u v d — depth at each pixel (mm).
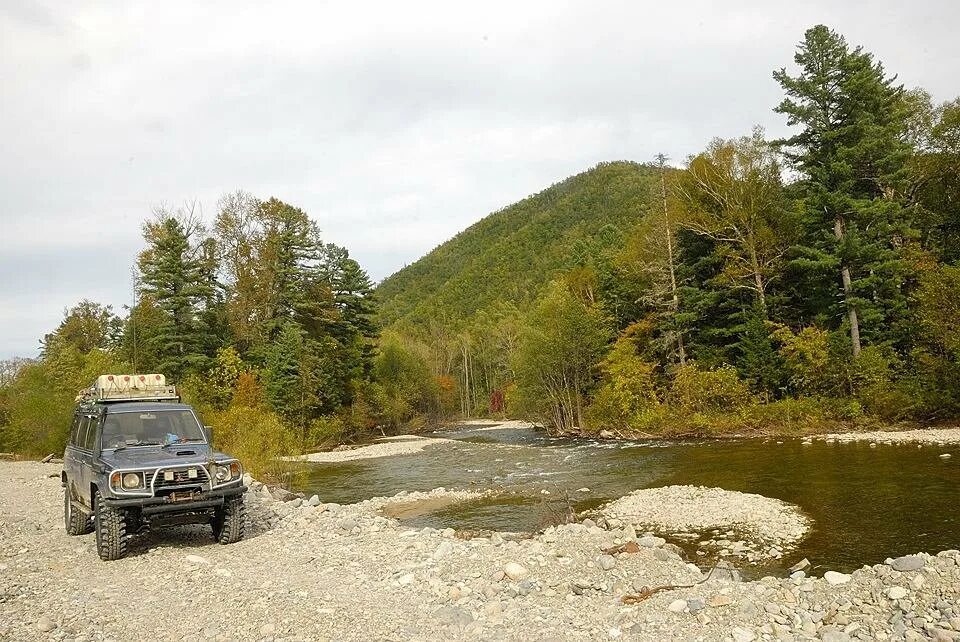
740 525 14227
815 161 36188
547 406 49781
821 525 13648
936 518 13383
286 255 54531
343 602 7488
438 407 83625
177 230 51062
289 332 49844
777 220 40750
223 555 10328
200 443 11914
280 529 12672
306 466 26578
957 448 23141
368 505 19750
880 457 22656
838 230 35125
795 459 24172
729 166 40750
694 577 8500
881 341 34938
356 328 61875
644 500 17672
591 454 32031
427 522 16250
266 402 47281
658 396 42062
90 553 10727
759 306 38844
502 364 90188
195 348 49938
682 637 6242
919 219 37469
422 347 101000
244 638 6254
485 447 41219
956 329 29438
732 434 35656
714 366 40281
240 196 56531
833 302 37938
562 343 47000
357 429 57750
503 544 10680
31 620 6867
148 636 6387
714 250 42281
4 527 13367
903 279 34938
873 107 35781
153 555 10367
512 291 132000
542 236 163875
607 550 9938
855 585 7418
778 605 7109
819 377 35062
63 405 43844
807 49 35656
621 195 155500
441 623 6707
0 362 68688
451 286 162375
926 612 6461
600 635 6316
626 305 49219
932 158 36812
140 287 50062
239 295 54344
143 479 10070
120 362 50844
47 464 36688
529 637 6258
